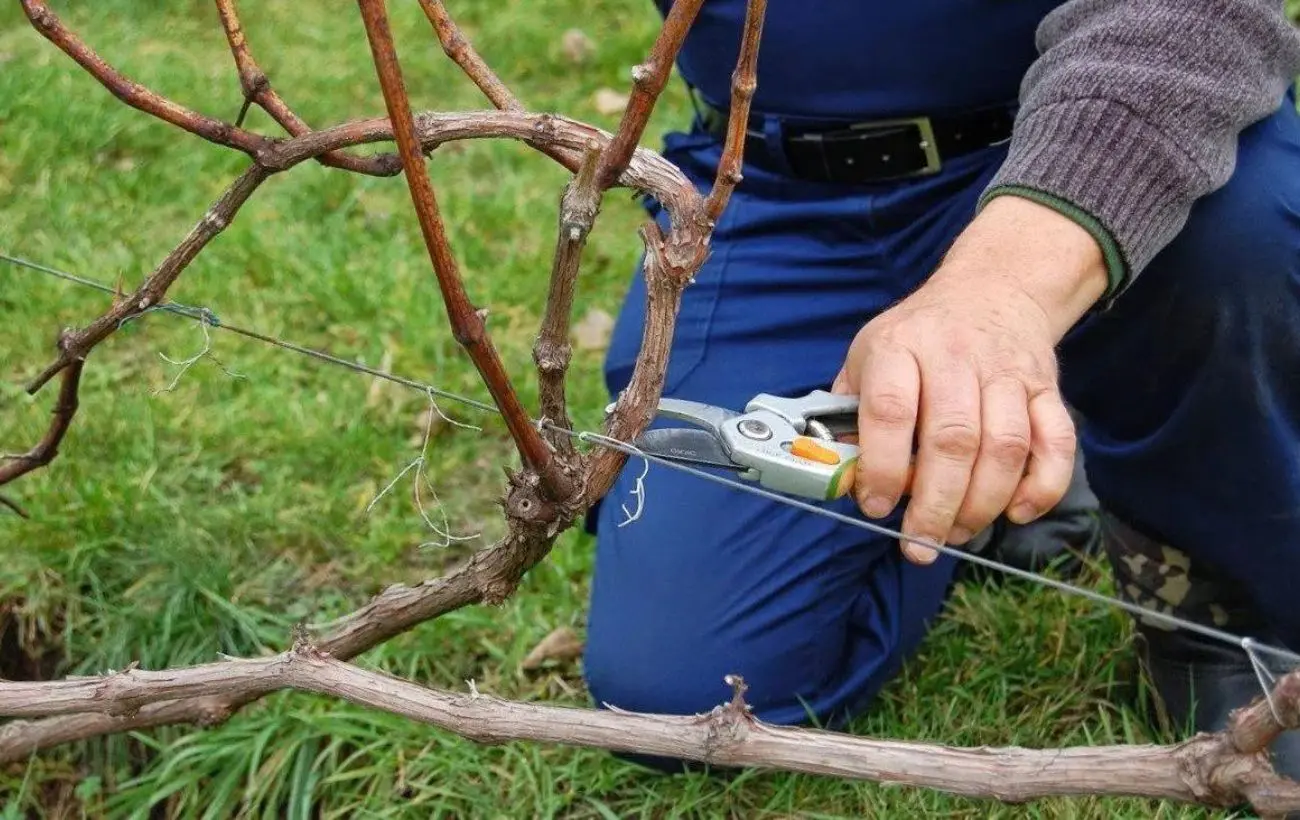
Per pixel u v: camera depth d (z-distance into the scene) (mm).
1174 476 1267
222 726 1473
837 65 1411
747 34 710
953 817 1306
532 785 1389
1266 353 1167
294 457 1836
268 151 935
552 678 1566
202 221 988
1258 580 1285
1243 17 1100
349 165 955
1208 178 1063
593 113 2775
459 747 1441
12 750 1272
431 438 1920
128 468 1770
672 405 931
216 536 1705
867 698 1448
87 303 2102
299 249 2275
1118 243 1026
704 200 809
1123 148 1037
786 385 1515
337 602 1654
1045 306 987
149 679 938
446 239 675
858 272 1521
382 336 2074
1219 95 1066
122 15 3094
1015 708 1469
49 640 1596
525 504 854
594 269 2318
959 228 1479
